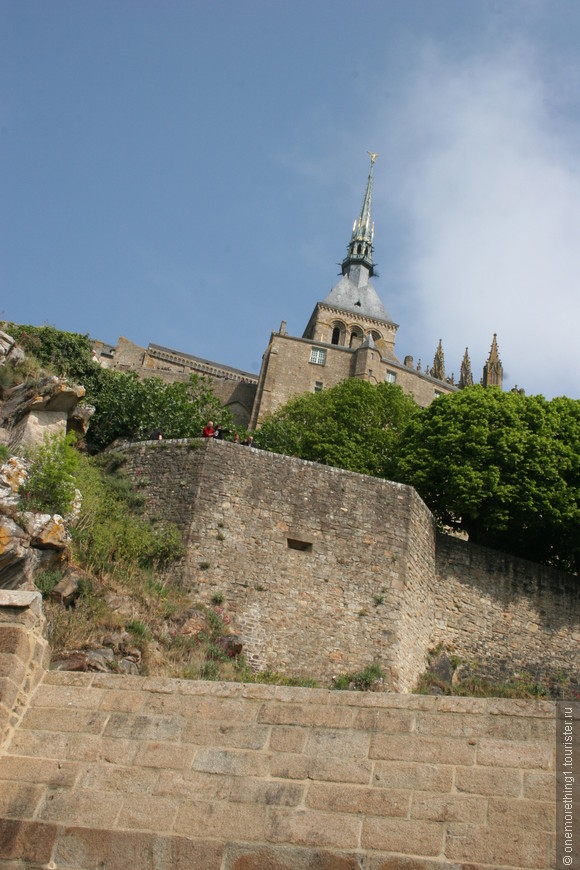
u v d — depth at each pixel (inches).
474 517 1368.1
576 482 1395.2
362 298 4072.3
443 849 377.1
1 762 433.7
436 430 1481.3
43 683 466.9
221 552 1001.5
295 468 1083.3
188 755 426.9
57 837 406.0
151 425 1583.4
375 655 1007.0
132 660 780.0
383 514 1099.3
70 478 898.7
